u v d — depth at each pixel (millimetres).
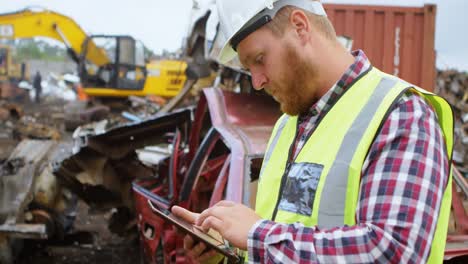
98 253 6633
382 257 1338
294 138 1722
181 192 4086
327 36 1618
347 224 1464
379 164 1425
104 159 6012
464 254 2922
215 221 1562
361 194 1435
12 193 5457
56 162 5891
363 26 8000
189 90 8773
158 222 4160
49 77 35094
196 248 1883
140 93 19672
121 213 6793
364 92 1558
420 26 7957
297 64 1575
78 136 5949
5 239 5379
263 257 1460
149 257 4426
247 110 4410
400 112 1458
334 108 1590
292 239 1425
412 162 1393
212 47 4836
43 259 6301
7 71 29453
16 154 6000
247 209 1589
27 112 24031
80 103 19984
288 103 1652
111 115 19062
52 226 5797
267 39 1586
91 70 19438
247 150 3529
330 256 1376
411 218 1350
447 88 12055
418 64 7953
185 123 5695
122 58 19438
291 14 1574
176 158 4613
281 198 1660
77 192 6316
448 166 1483
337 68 1606
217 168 4000
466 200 3504
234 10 1618
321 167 1534
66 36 19156
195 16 6727
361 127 1498
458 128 9914
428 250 1363
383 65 7984
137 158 6523
